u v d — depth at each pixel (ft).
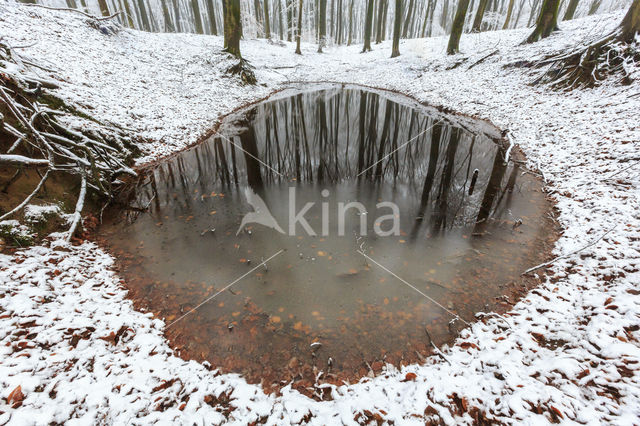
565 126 23.29
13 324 7.79
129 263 12.25
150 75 34.42
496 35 55.77
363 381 7.77
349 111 41.09
